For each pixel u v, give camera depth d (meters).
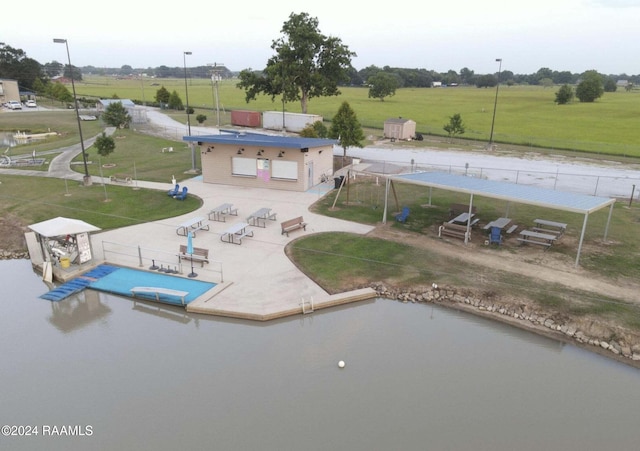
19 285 17.84
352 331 14.52
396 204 26.52
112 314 15.68
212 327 14.74
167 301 15.80
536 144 52.97
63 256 18.38
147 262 18.81
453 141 55.66
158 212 25.09
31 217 24.45
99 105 75.50
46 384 11.90
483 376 12.30
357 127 37.56
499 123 75.00
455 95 147.00
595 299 15.67
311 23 56.97
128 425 10.39
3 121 65.62
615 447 9.86
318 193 29.03
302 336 14.18
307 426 10.29
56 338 14.19
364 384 11.84
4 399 11.35
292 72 57.34
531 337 14.30
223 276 17.53
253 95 61.53
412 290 16.88
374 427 10.28
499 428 10.34
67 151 43.62
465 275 17.66
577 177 34.91
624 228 22.98
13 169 35.47
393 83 118.81
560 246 20.53
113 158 40.25
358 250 19.94
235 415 10.66
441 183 21.55
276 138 32.59
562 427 10.44
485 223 23.80
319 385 11.77
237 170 30.66
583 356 13.34
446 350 13.55
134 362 12.82
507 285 16.80
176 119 71.88
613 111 93.94
